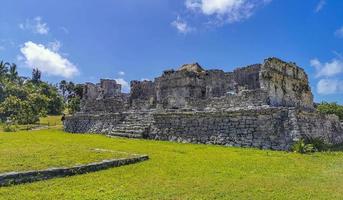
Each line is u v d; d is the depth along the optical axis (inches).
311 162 590.2
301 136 757.9
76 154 573.3
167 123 1026.7
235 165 545.6
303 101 1144.8
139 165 530.0
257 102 867.4
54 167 451.2
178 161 575.8
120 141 926.4
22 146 695.1
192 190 380.8
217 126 892.6
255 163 566.3
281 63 1037.2
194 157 625.9
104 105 1422.2
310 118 893.2
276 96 979.9
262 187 399.9
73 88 3412.9
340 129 1138.0
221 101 946.7
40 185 389.7
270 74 964.0
